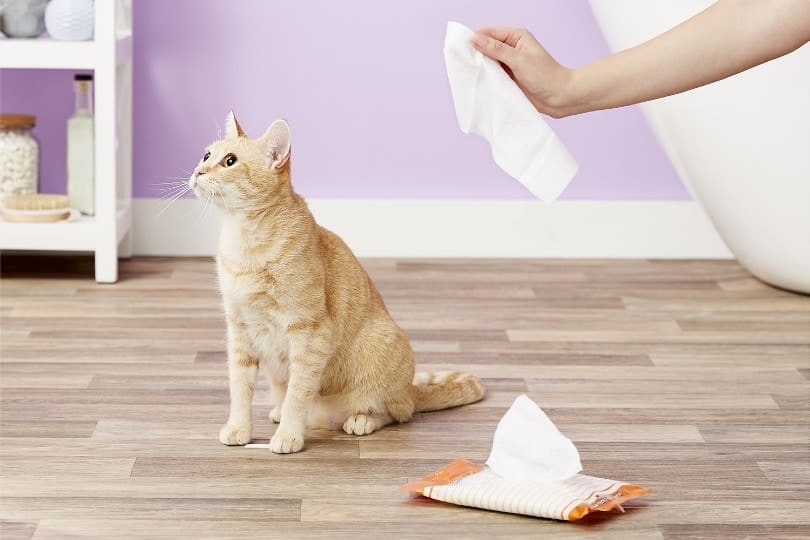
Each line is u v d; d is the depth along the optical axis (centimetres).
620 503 165
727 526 162
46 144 320
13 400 206
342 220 327
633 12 276
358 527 159
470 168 329
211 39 318
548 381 226
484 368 233
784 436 198
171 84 319
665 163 330
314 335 184
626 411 209
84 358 231
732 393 221
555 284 302
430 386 208
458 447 190
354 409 196
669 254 333
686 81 152
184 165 323
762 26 147
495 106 161
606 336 257
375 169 328
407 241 329
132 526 158
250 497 168
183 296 280
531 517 164
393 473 178
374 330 193
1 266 300
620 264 325
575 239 331
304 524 160
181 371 225
